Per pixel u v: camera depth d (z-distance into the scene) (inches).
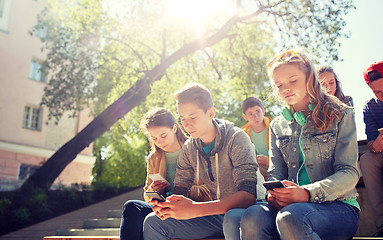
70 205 437.4
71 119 753.0
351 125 68.7
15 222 361.4
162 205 69.4
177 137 97.1
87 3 553.6
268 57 549.3
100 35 546.0
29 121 694.5
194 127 76.7
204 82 573.0
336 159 67.8
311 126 72.0
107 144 767.1
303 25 441.4
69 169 700.0
